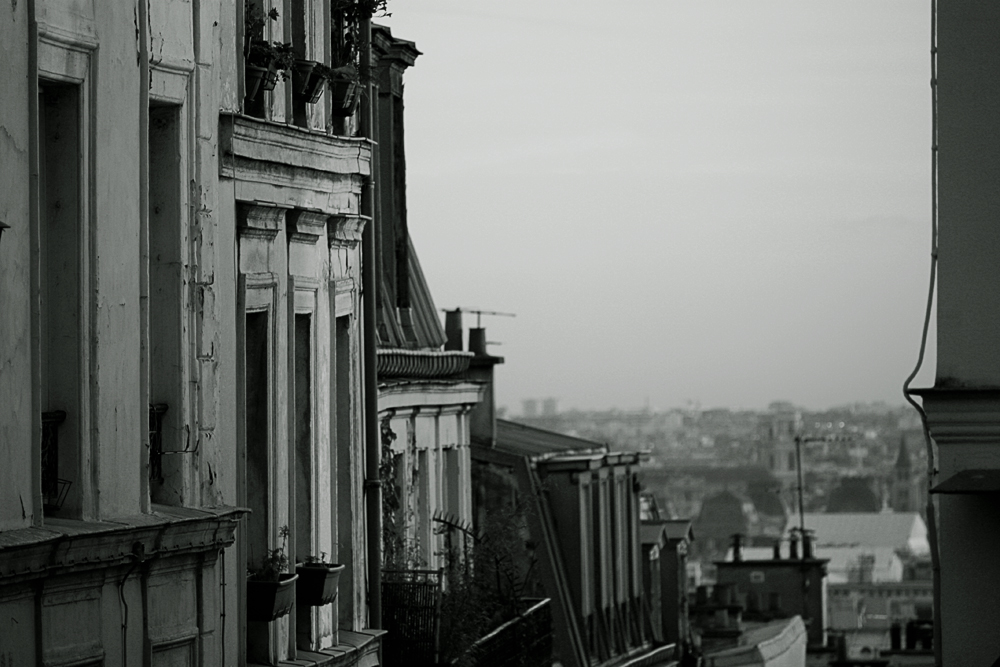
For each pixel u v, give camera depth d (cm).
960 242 1748
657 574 5172
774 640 6150
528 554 4028
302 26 2331
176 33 1938
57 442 1731
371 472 2541
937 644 1831
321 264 2345
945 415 1738
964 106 1755
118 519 1777
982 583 1738
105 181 1780
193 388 1967
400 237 3447
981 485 1666
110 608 1762
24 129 1636
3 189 1603
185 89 1961
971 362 1739
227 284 2047
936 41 1766
